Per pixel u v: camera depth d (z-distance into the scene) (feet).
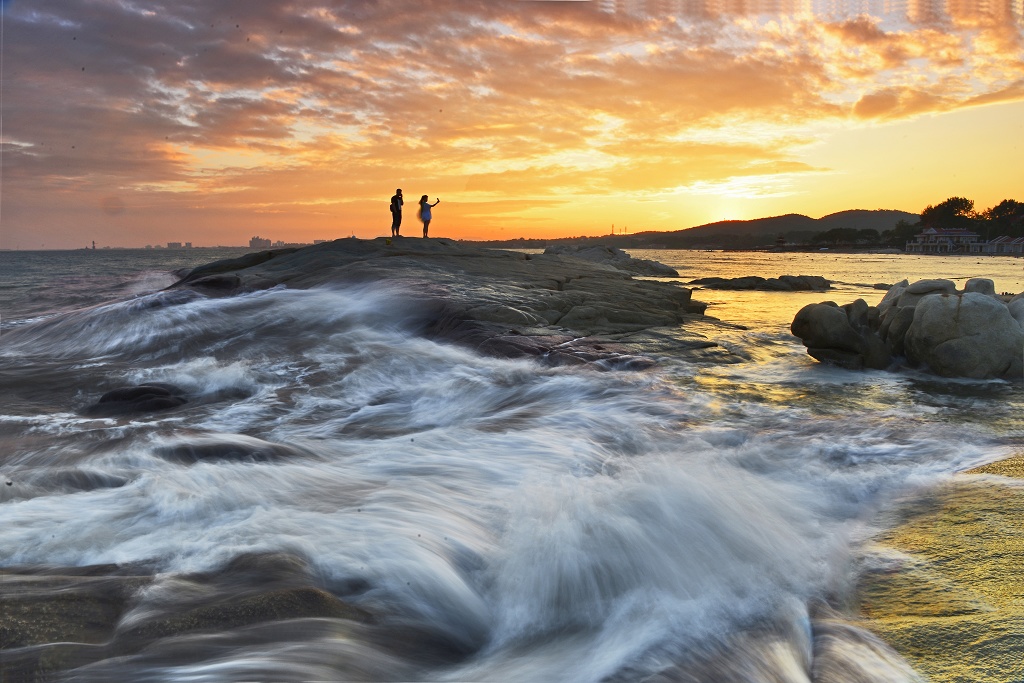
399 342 40.57
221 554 12.30
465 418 26.68
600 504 13.50
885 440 21.50
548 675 9.12
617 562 11.71
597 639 10.12
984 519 14.05
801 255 476.13
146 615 9.85
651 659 9.12
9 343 43.42
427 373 34.12
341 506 15.24
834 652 8.91
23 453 20.89
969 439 21.70
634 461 18.39
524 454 20.02
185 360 37.78
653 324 49.85
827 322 36.65
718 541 12.48
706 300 90.68
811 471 18.01
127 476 17.39
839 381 32.68
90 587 10.67
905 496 16.05
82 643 8.99
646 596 10.98
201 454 19.66
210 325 44.09
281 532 13.35
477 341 38.75
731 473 16.34
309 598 10.34
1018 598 10.38
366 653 9.37
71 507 14.70
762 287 115.24
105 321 46.21
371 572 11.76
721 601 10.75
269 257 74.23
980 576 11.29
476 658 10.04
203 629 9.43
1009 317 33.83
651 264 161.99
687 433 22.63
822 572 11.83
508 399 29.01
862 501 16.02
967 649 8.80
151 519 14.11
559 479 15.57
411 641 10.04
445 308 43.75
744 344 44.24
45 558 12.21
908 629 9.50
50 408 28.76
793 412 26.04
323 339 40.93
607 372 33.35
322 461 19.45
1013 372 33.35
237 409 28.30
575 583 11.39
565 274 64.28
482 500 15.97
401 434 24.20
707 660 8.99
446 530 13.78
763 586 11.25
